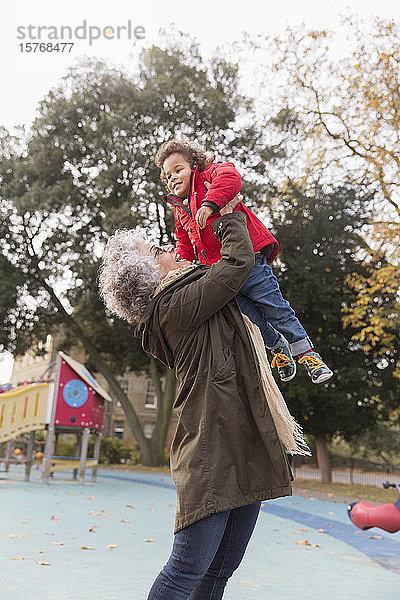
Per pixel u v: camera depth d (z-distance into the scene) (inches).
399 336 627.8
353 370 611.5
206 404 62.9
